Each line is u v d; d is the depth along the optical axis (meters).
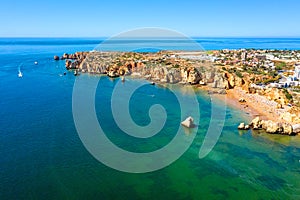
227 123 81.94
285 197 47.72
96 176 51.91
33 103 98.94
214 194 48.19
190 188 49.69
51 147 62.50
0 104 97.31
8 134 69.56
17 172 52.00
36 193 46.09
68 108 92.38
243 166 57.50
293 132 73.56
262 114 90.12
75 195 46.09
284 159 60.59
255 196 47.88
